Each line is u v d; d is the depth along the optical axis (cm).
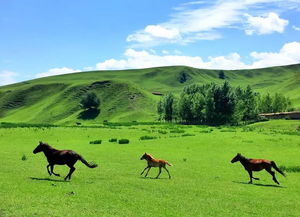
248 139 5538
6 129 6750
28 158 3331
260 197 1919
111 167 2878
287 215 1570
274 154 4016
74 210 1402
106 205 1530
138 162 3241
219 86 13212
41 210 1363
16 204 1425
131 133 6831
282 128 10100
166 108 15550
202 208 1599
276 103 16625
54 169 2638
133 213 1424
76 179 2203
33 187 1791
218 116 13038
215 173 2736
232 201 1784
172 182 2256
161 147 4634
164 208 1548
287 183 2433
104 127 8362
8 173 2264
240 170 2938
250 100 14212
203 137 5912
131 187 2006
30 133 6219
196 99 13825
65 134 6353
